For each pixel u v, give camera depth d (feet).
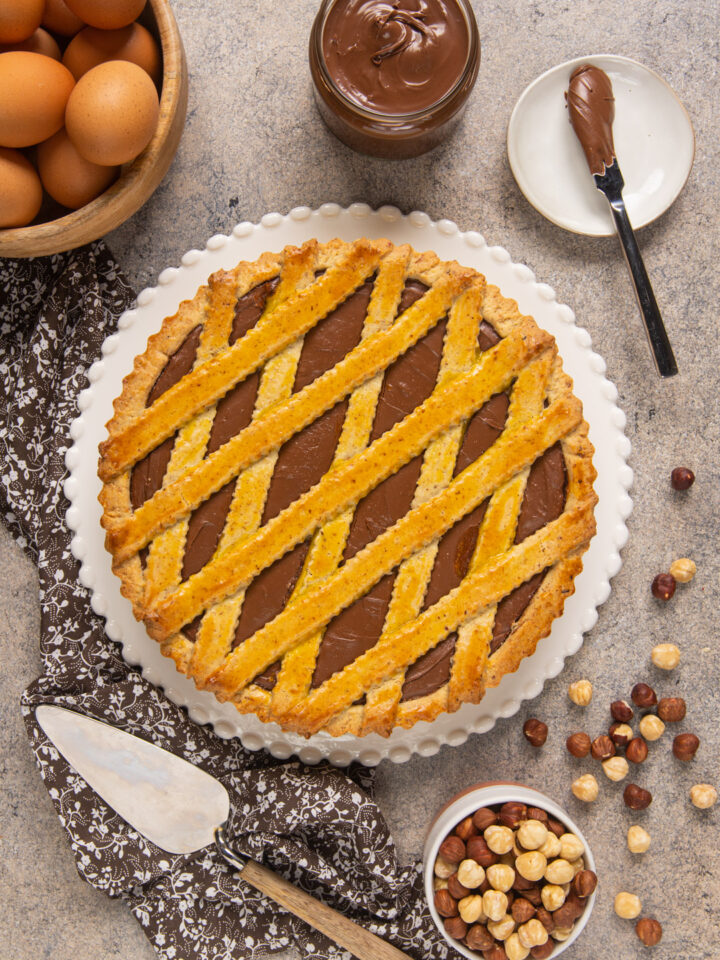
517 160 2.42
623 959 2.49
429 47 2.18
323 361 2.19
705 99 2.48
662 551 2.49
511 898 2.38
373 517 2.18
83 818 2.37
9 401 2.43
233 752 2.39
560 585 2.20
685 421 2.49
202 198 2.46
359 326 2.20
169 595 2.18
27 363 2.41
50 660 2.38
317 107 2.43
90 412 2.38
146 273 2.46
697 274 2.49
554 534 2.18
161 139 2.22
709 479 2.49
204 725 2.39
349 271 2.19
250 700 2.19
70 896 2.48
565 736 2.48
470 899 2.33
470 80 2.20
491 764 2.48
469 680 2.17
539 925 2.31
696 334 2.49
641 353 2.49
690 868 2.49
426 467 2.17
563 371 2.35
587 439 2.21
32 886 2.47
